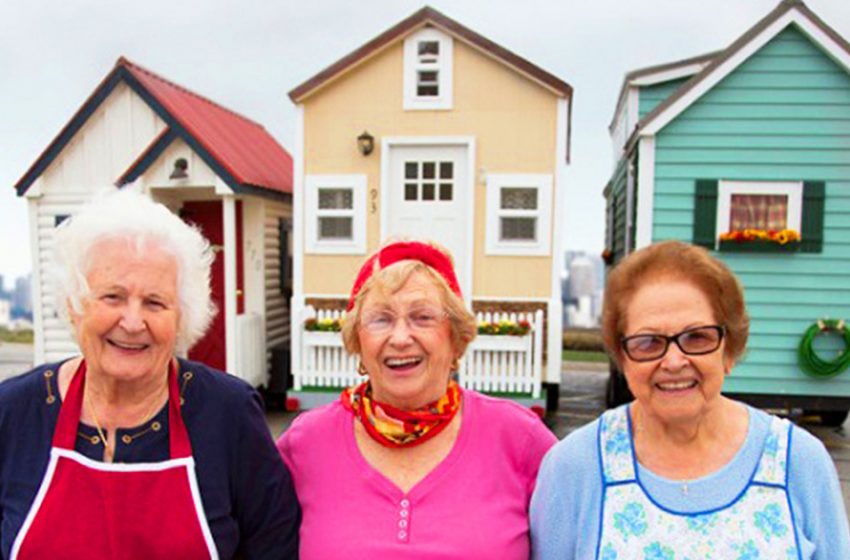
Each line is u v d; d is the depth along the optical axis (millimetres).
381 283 1967
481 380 6898
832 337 6289
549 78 7070
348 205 7590
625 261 1720
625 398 7387
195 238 1851
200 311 1843
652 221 6551
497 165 7297
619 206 9734
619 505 1651
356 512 1896
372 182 7484
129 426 1750
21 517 1665
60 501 1668
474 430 2025
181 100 8430
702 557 1525
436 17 7160
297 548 1936
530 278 7281
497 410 2096
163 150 7316
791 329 6367
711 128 6426
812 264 6324
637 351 1617
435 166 7492
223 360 8164
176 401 1782
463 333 2049
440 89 7340
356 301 2043
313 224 7551
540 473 1886
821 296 6328
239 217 8078
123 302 1674
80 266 1674
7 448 1716
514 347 6789
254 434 1874
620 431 1754
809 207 6328
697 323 1566
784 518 1530
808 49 6266
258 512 1893
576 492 1763
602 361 11586
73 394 1740
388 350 1938
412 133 7406
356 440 2039
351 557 1817
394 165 7523
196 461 1764
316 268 7562
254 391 1956
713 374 1576
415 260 2035
